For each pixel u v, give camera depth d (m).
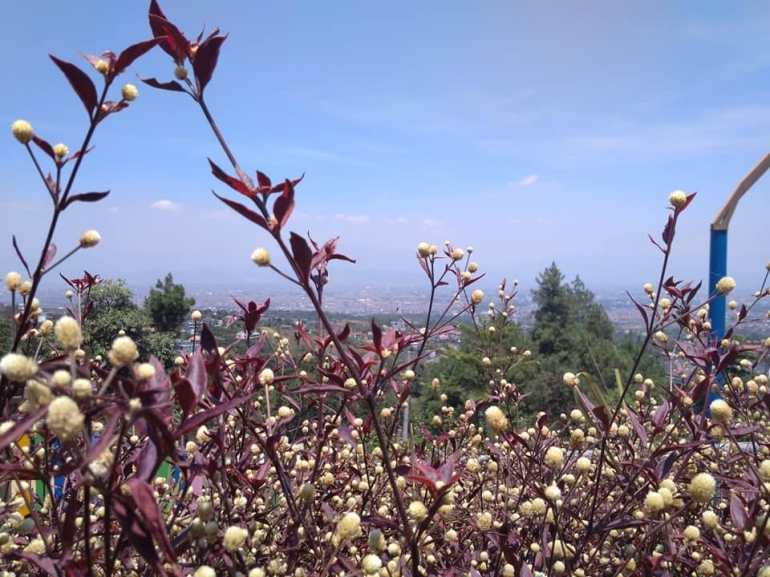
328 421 2.65
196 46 1.48
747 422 2.68
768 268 2.76
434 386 3.76
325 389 1.58
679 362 3.00
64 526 1.31
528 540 2.42
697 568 1.97
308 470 2.29
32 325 1.90
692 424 2.08
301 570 1.86
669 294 2.45
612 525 1.81
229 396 1.86
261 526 2.28
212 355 1.74
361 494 2.62
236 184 1.29
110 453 1.31
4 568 1.74
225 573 1.66
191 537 1.46
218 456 1.76
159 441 1.16
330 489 2.54
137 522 1.08
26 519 1.74
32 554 1.34
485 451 3.45
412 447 2.73
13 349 1.38
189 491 2.21
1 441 0.94
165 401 1.19
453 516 2.79
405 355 2.75
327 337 2.17
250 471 2.29
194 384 1.27
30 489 1.81
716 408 1.59
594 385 2.45
